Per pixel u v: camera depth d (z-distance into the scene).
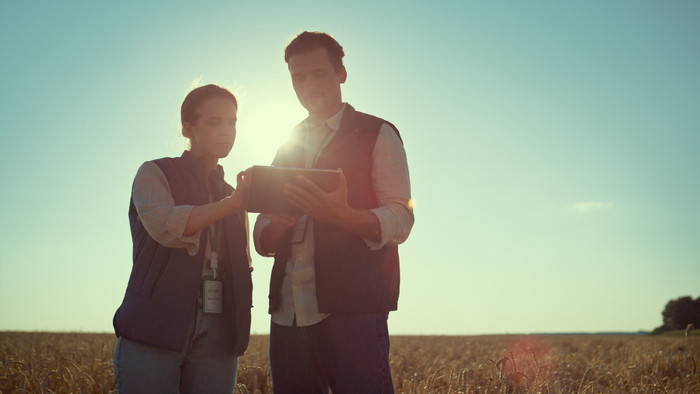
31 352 10.43
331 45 3.20
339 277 2.97
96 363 8.66
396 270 3.18
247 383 7.07
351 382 2.94
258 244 3.40
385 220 2.87
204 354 3.26
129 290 3.15
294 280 3.12
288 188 2.71
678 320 93.81
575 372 7.72
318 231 3.06
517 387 4.72
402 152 3.18
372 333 2.99
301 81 3.22
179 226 2.98
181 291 3.13
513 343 24.08
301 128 3.42
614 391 6.19
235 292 3.32
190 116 3.39
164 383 3.07
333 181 2.72
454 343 23.70
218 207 2.98
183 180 3.30
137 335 3.01
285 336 3.25
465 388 4.74
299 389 3.23
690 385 6.36
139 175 3.20
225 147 3.41
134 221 3.34
